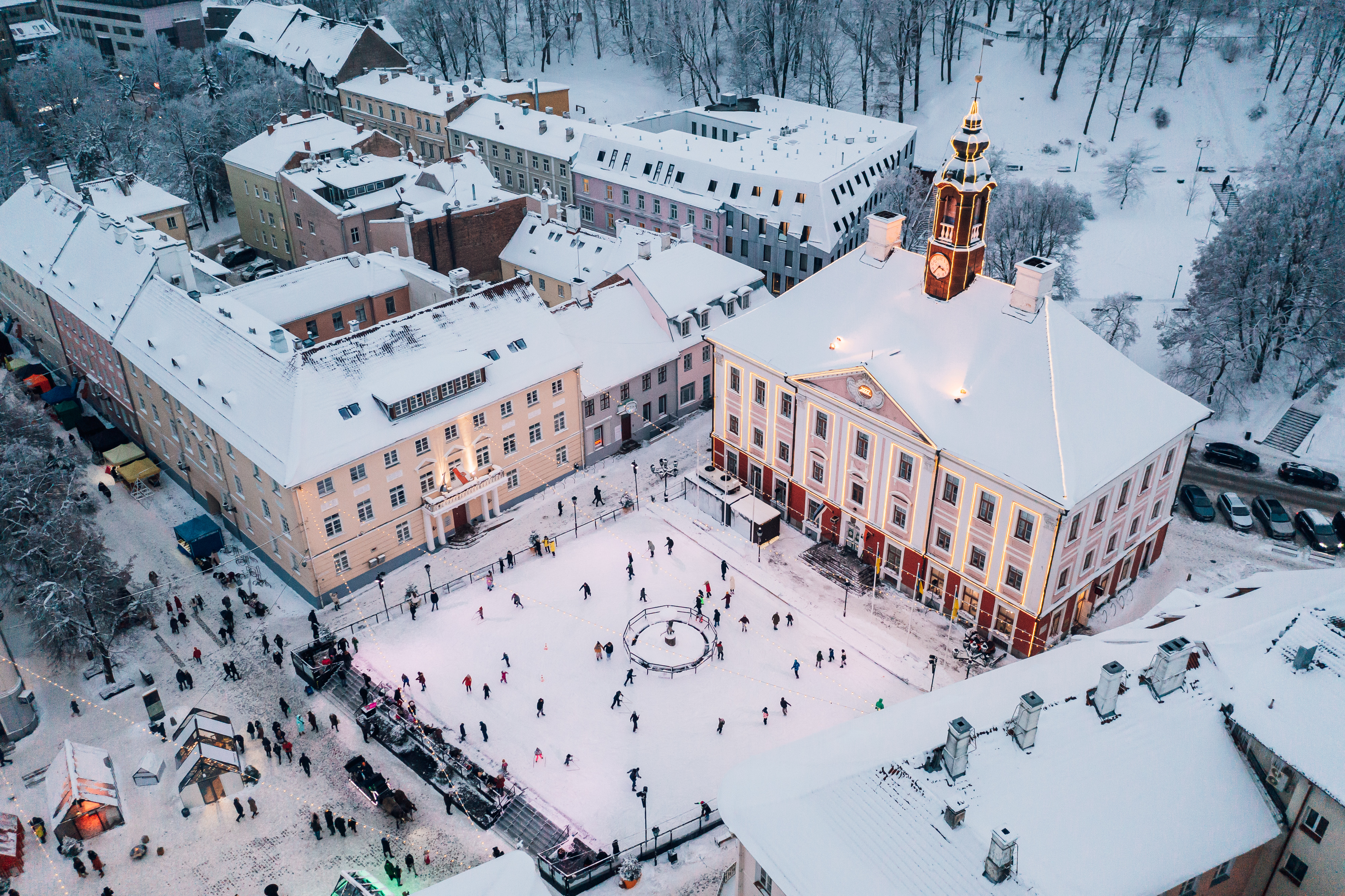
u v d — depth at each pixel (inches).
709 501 2965.1
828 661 2439.7
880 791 1430.9
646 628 2546.8
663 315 3319.4
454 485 2819.9
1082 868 1307.8
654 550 2837.1
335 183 4207.7
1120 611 2568.9
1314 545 2755.9
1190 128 5374.0
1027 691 1583.4
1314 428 3193.9
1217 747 1467.8
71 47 6998.0
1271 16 5482.3
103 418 3577.8
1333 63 5012.3
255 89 5959.6
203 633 2564.0
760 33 6314.0
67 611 2345.0
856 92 6230.3
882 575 2716.5
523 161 5123.0
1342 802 1299.2
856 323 2674.7
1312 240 3137.3
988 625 2464.3
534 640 2517.2
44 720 2325.3
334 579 2640.3
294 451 2461.9
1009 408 2342.5
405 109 5669.3
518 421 2923.2
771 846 1412.4
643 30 7047.2
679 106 6565.0
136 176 4475.9
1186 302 3863.2
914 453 2458.2
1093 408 2333.9
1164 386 2479.1
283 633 2554.1
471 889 1466.5
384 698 2340.1
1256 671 1519.4
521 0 7682.1
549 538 2871.6
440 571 2763.3
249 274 4685.0
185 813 2079.2
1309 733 1401.3
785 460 2876.5
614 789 2113.7
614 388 3157.0
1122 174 4771.2
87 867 1975.9
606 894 1899.6
